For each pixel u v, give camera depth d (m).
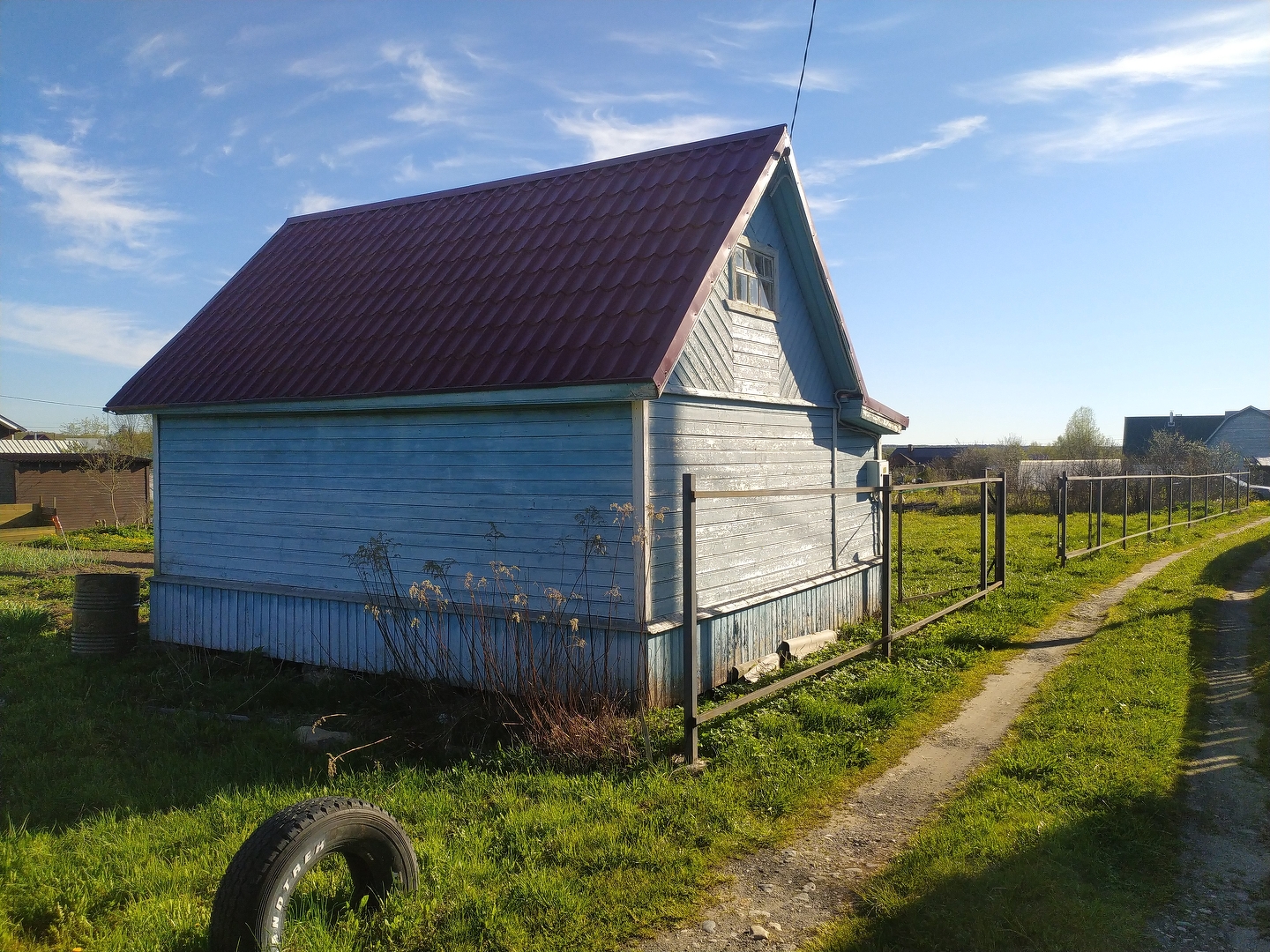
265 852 3.70
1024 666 9.29
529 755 6.62
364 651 9.42
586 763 6.49
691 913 4.42
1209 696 7.89
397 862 4.36
